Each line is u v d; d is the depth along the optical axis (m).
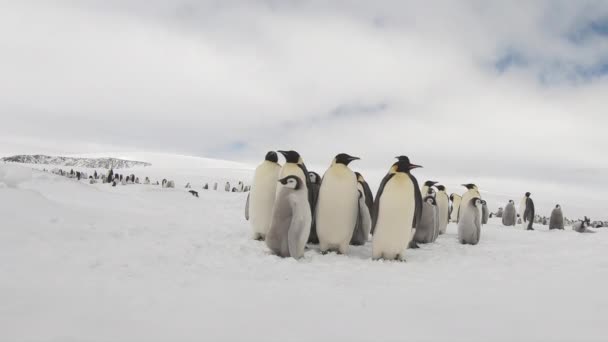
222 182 60.91
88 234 6.43
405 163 7.12
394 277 4.97
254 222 7.88
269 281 4.43
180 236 7.38
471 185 15.08
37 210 7.26
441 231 13.28
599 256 7.43
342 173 7.06
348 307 3.36
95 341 2.37
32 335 2.39
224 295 3.60
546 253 7.95
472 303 3.55
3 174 12.79
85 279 3.91
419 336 2.67
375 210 6.89
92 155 115.00
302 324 2.86
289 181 6.30
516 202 54.88
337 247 7.25
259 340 2.52
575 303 3.58
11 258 4.53
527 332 2.78
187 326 2.71
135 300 3.28
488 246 9.30
